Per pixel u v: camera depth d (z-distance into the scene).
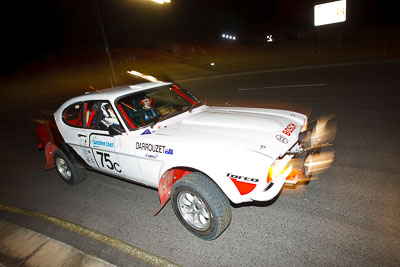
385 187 3.40
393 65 12.18
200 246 2.87
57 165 4.70
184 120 3.73
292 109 7.50
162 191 3.15
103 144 3.64
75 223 3.60
